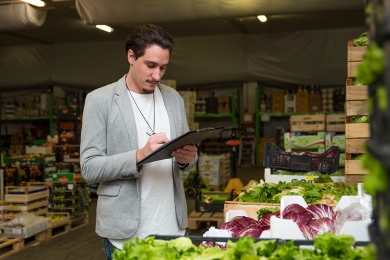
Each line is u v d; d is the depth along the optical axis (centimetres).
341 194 372
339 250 161
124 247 162
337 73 1348
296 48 1332
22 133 1747
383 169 81
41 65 1521
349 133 393
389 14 78
